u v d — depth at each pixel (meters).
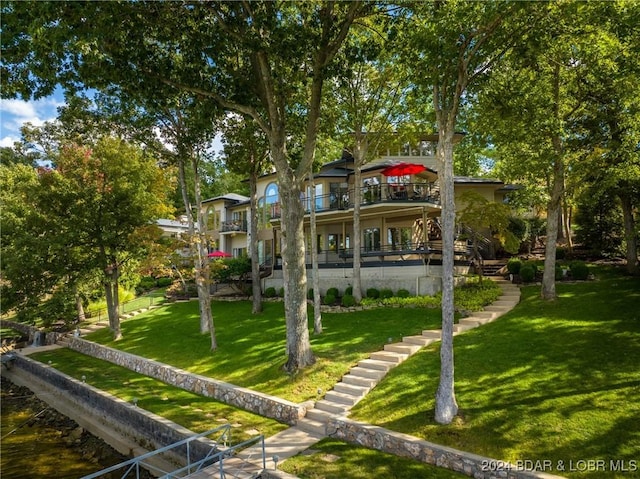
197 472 9.07
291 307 14.12
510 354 12.22
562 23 10.50
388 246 26.58
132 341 21.61
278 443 10.37
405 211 24.70
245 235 39.84
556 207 16.98
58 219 22.39
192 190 52.66
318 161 22.03
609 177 15.59
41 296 25.17
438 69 10.21
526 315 15.51
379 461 9.03
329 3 12.79
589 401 9.37
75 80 12.36
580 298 16.42
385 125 21.30
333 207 26.61
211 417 12.33
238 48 14.53
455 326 14.97
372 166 26.34
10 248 24.11
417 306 19.16
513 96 13.63
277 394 12.76
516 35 10.42
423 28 10.03
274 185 35.94
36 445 13.60
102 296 30.11
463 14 9.11
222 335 19.42
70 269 22.55
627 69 12.84
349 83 19.17
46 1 9.20
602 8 10.30
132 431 13.22
